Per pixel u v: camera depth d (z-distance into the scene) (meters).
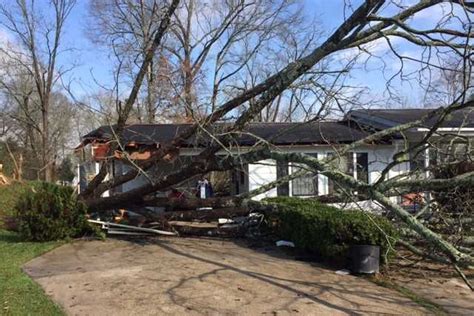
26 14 33.69
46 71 34.88
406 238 9.88
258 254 10.12
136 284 7.48
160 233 12.21
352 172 16.17
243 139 15.73
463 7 7.05
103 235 11.61
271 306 6.48
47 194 11.45
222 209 11.84
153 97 14.52
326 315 6.18
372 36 8.94
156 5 20.47
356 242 8.66
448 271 8.95
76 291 7.12
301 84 9.05
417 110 19.64
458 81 7.97
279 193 16.30
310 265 9.19
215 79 20.58
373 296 7.18
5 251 10.12
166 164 14.11
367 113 15.91
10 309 6.15
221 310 6.29
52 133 40.09
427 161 12.71
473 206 10.30
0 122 41.25
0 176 22.97
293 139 16.23
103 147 14.20
